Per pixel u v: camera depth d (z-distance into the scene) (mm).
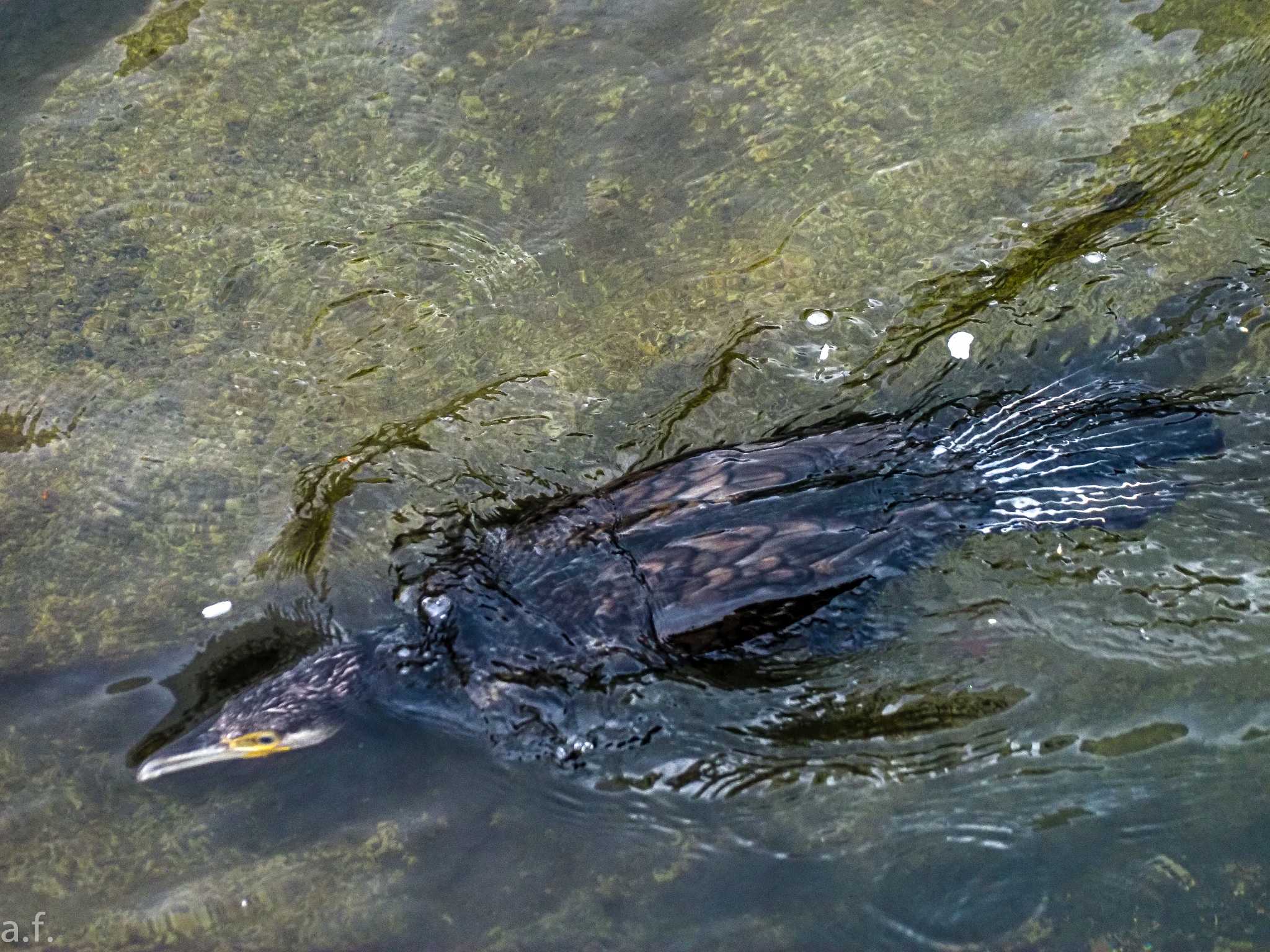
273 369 3262
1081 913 2945
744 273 3287
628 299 3285
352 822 3020
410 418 3221
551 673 3068
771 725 3045
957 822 2986
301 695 3070
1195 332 3189
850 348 3225
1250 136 3301
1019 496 3111
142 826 3023
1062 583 3078
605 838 3000
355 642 3100
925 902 2953
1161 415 3143
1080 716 3027
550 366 3246
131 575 3150
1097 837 2975
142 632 3121
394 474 3182
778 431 3178
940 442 3143
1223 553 3078
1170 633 3053
